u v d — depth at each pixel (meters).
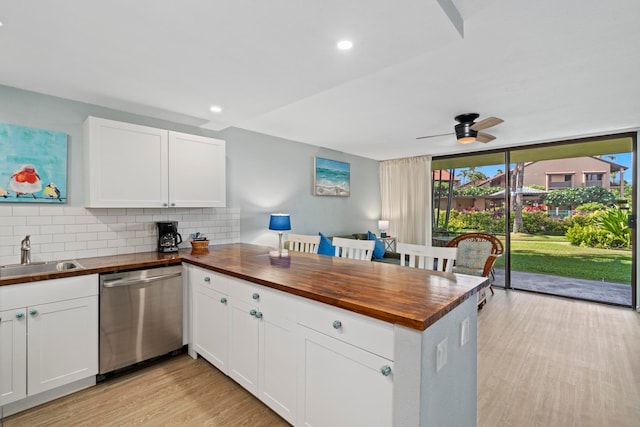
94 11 1.34
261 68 1.90
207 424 1.80
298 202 4.66
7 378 1.83
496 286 5.01
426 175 5.76
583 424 1.83
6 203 2.26
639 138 3.92
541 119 3.47
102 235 2.69
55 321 1.99
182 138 2.89
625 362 2.58
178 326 2.56
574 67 2.21
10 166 2.27
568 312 3.82
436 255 2.15
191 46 1.65
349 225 5.66
